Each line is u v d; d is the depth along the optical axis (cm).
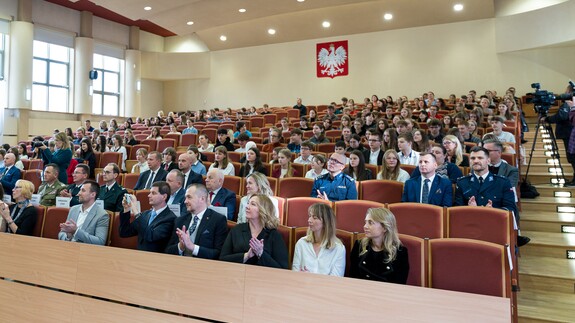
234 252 264
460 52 1218
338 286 172
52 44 1297
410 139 465
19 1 1192
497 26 1176
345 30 1349
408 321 160
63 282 236
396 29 1300
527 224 417
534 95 543
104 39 1453
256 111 1283
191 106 1625
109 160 701
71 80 1348
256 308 185
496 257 233
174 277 205
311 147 534
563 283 312
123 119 1522
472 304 151
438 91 1242
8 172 561
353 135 557
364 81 1338
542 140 724
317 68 1405
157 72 1609
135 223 312
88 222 338
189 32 1360
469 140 559
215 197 373
